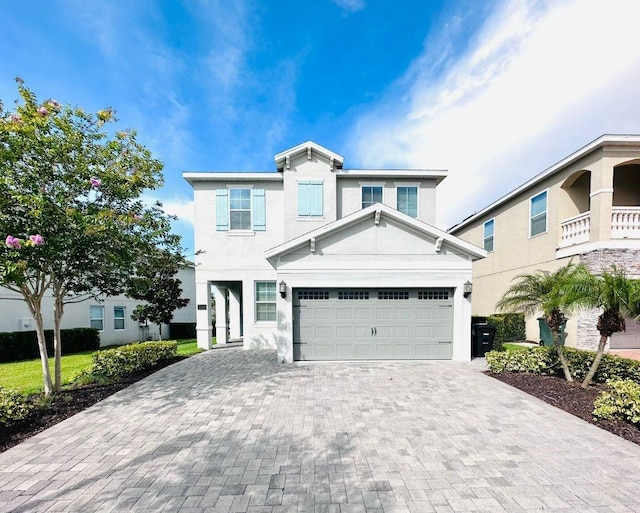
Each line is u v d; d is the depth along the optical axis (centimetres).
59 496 335
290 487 347
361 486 349
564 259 1202
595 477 363
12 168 552
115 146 670
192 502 324
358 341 966
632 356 969
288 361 951
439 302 970
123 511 311
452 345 967
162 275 1464
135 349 894
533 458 405
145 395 662
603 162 1051
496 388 692
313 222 1276
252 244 1298
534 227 1379
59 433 485
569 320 1142
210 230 1297
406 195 1338
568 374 720
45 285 721
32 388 743
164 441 457
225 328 1459
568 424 507
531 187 1386
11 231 537
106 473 378
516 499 326
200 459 407
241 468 386
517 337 1352
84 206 655
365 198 1330
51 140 581
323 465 391
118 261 646
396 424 510
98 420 534
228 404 606
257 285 1298
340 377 787
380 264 964
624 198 1262
